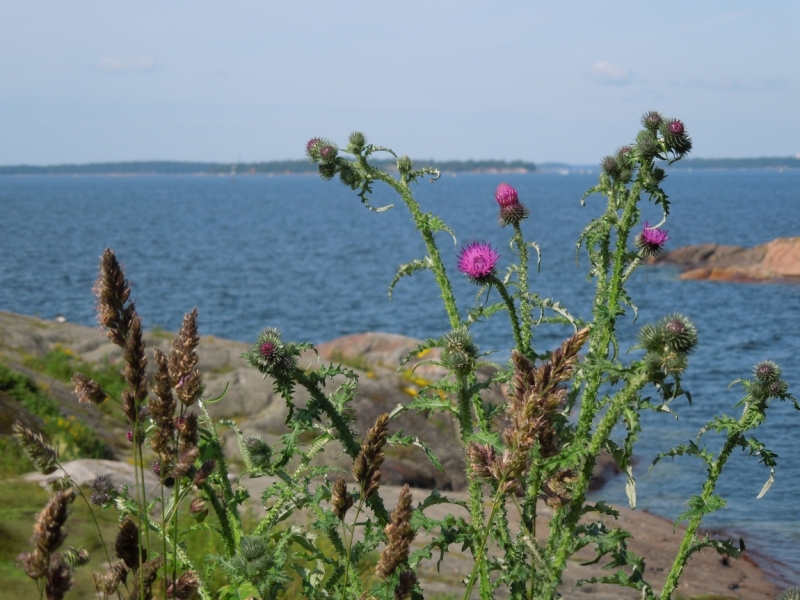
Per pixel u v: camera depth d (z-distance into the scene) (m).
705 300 40.88
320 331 38.16
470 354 3.29
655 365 2.66
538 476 2.70
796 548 12.78
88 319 40.47
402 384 19.69
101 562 6.96
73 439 13.26
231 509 3.09
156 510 7.51
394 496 12.30
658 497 15.56
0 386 14.17
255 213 138.62
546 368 2.37
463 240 82.38
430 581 8.45
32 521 8.00
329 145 4.17
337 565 3.13
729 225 91.94
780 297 41.34
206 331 38.00
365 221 117.12
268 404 16.67
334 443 13.42
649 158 3.66
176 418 2.52
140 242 81.38
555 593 2.72
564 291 45.78
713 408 21.77
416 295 48.03
